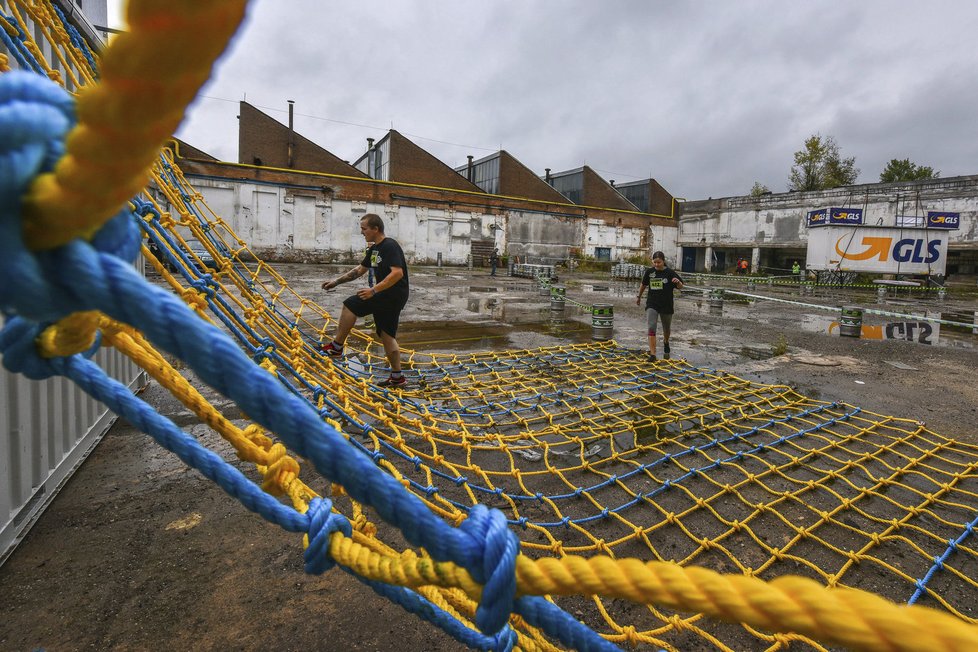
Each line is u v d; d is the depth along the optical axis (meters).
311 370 3.85
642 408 4.69
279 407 0.55
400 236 29.89
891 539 2.73
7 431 2.30
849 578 2.45
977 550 2.70
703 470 3.47
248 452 1.11
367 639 1.95
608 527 2.78
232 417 3.92
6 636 1.89
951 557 2.62
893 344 8.02
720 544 2.67
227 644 1.91
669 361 6.55
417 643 1.94
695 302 14.13
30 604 2.04
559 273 29.45
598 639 0.82
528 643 1.47
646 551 2.59
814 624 0.52
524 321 9.61
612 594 0.67
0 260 0.41
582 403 4.80
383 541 2.54
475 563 0.70
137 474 3.02
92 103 0.30
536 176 35.38
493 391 5.12
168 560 2.32
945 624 0.45
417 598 1.20
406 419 3.85
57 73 2.26
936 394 5.35
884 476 3.46
